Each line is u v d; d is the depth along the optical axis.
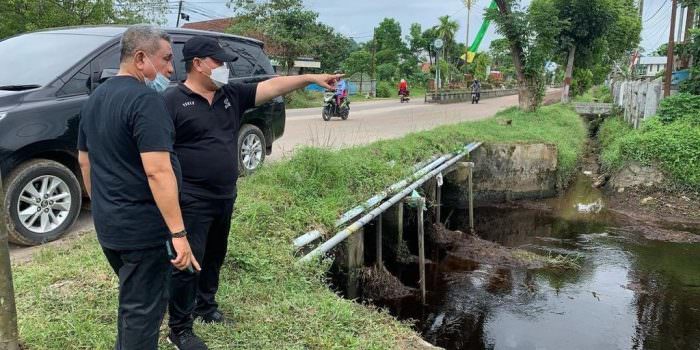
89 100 2.46
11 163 4.62
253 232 4.97
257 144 7.46
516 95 43.47
